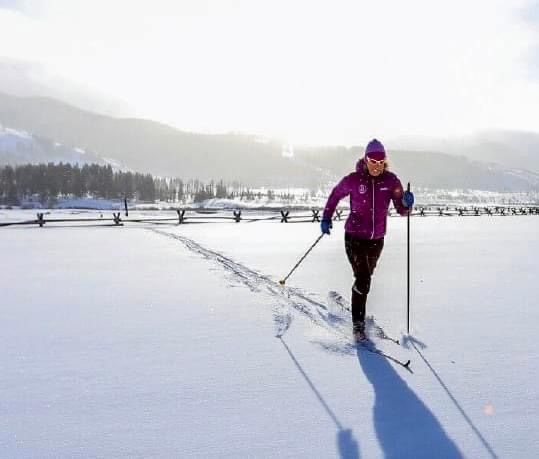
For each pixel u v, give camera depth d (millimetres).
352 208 4449
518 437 2227
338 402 2613
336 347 3625
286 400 2645
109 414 2484
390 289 6168
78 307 5156
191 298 5566
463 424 2354
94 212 57688
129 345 3713
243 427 2332
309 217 35625
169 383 2906
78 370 3156
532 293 5855
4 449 2139
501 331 4059
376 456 2064
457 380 2926
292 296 5605
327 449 2121
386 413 2479
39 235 17734
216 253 10734
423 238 15992
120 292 6023
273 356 3406
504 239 15492
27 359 3393
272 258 9641
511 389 2785
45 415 2479
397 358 3350
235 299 5473
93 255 10594
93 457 2070
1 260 9695
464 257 10023
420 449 2123
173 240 14828
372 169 4312
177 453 2098
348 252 4516
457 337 3879
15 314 4828
